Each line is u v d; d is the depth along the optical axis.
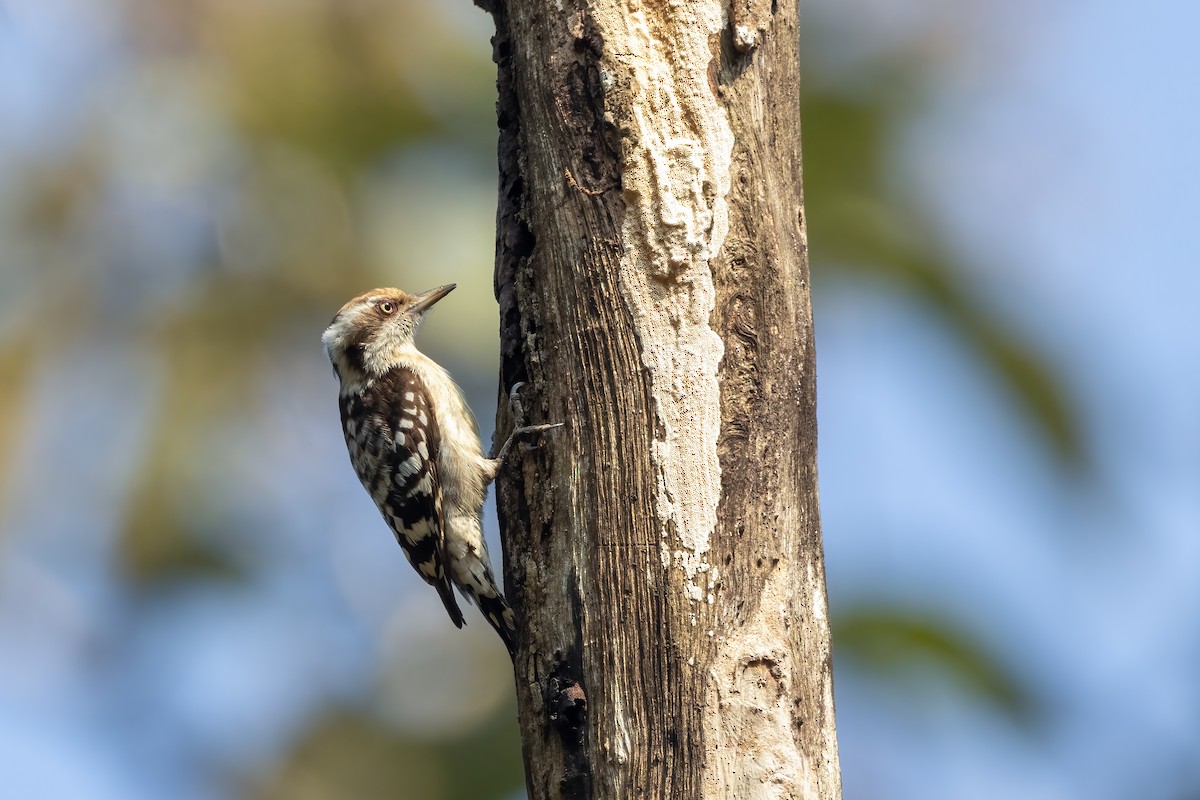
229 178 14.99
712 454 7.77
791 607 7.77
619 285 7.97
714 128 8.02
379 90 15.02
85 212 14.98
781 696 7.57
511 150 8.85
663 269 7.90
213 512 14.98
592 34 8.12
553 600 8.10
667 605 7.66
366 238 14.76
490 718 15.17
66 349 14.87
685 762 7.50
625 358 7.94
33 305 14.88
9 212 14.95
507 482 8.47
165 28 15.08
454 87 15.22
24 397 14.66
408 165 15.03
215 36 15.12
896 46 14.57
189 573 15.01
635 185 7.96
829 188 14.41
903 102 14.41
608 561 7.84
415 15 15.25
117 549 14.85
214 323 14.89
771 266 8.05
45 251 14.94
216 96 15.02
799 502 7.95
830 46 14.62
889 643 13.29
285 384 15.15
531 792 8.09
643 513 7.79
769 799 7.39
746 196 8.04
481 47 15.46
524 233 8.59
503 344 8.85
